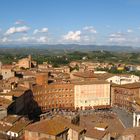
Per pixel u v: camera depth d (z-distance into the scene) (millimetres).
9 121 136000
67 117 158875
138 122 177375
